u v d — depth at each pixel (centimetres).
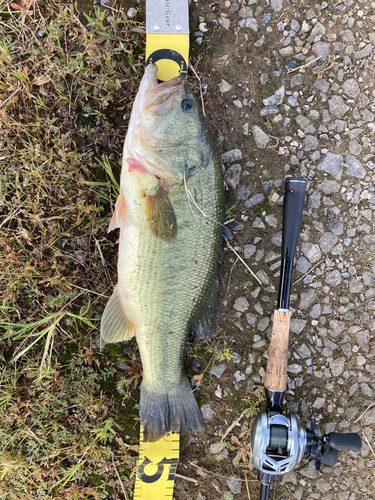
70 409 55
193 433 56
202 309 50
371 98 55
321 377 56
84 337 55
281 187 55
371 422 56
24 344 55
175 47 52
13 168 53
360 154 55
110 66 52
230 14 53
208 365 56
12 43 52
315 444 48
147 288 47
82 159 53
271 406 49
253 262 56
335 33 54
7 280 54
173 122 46
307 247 56
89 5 52
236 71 54
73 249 55
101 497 56
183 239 46
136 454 56
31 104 53
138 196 46
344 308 56
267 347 56
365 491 56
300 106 55
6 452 55
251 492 56
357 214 56
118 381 56
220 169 48
